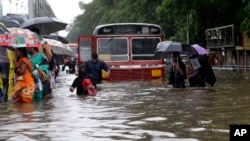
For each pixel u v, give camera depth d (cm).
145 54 2330
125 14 6069
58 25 1752
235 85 1733
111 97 1379
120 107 1099
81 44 2319
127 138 700
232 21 3391
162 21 5309
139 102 1206
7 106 1180
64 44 2994
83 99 1338
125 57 2316
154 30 2342
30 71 1313
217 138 685
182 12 3538
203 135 710
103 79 2258
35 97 1345
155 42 2342
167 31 5422
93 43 2314
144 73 2322
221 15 3494
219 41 3403
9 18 2105
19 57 1327
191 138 690
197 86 1714
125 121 868
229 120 849
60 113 1003
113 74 2291
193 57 1730
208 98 1259
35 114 997
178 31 5134
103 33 2314
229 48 3431
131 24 2322
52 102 1266
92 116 944
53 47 2391
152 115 940
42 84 1398
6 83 1321
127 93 1513
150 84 1964
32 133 754
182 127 786
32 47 1380
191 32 4050
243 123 809
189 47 1736
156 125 813
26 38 1338
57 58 3375
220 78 2244
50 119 911
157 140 681
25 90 1288
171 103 1157
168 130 760
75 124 839
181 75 1686
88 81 1502
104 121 871
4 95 1305
